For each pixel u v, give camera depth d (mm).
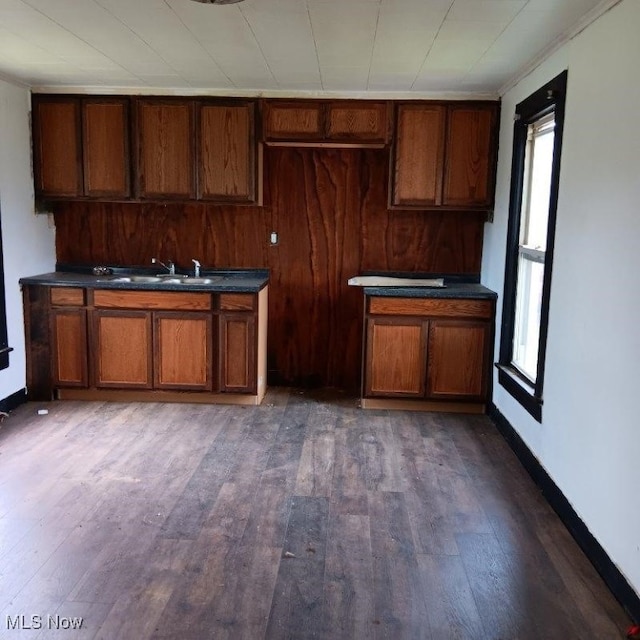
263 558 2520
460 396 4438
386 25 2902
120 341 4457
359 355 5047
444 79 4008
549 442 3088
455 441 3896
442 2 2580
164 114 4488
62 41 3270
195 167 4531
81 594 2260
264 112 4473
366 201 4867
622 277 2322
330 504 3000
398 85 4211
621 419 2297
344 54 3439
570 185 2898
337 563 2496
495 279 4398
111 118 4504
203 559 2502
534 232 3859
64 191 4598
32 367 4520
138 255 4957
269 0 2582
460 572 2453
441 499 3076
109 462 3441
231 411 4395
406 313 4371
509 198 4051
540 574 2449
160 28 3018
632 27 2285
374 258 4930
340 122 4465
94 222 4914
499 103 4395
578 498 2691
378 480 3285
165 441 3779
